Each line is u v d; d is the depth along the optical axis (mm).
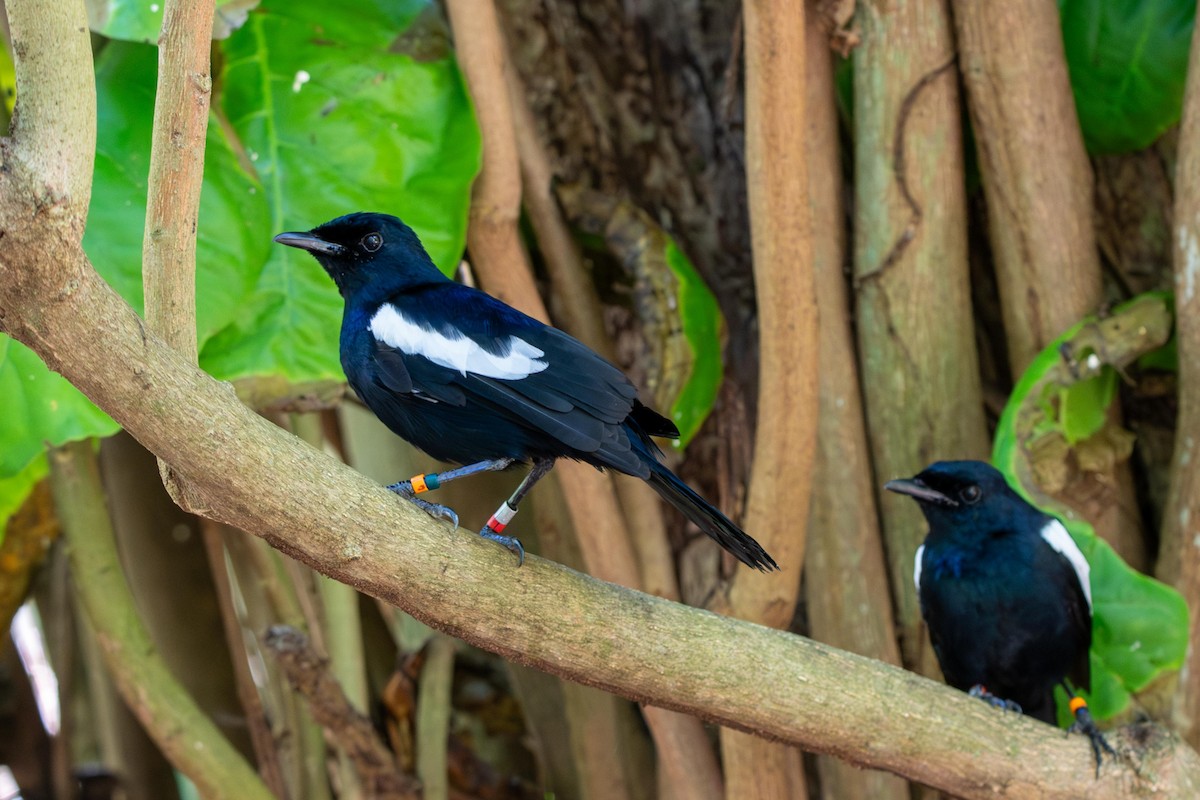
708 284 10641
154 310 5688
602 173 10594
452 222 8836
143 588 10984
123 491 10953
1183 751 7586
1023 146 9820
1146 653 9000
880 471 9984
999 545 9117
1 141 4797
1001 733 7320
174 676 10273
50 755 13039
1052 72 9844
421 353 7004
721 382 10375
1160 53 9898
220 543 10773
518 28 10508
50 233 4855
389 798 9922
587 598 6504
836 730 7055
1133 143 10109
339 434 11133
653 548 9961
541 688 10828
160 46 5422
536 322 7086
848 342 9961
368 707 10742
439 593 6207
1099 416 9750
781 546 8734
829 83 9961
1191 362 9328
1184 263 9281
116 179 8344
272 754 10703
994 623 9164
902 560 9953
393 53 9133
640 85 10711
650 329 9805
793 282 8328
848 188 10688
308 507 5812
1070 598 9070
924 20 9820
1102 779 7371
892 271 9891
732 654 6789
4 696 12969
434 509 6297
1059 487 9602
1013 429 9461
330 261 7703
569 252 10125
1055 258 9875
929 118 9859
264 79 8953
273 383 8258
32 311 5043
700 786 9656
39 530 10883
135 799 12484
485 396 6840
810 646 7047
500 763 11391
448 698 10352
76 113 4836
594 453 6637
